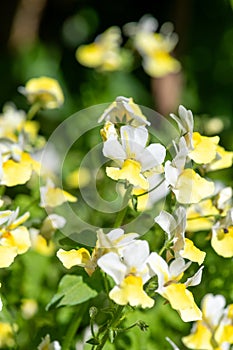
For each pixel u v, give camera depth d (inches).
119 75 42.2
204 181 21.6
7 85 44.8
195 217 23.0
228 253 22.5
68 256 21.1
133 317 24.1
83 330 24.2
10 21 46.5
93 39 47.9
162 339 24.6
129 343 23.8
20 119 28.7
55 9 49.2
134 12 48.1
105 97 36.4
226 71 46.1
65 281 22.6
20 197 26.2
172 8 46.6
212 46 46.6
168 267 21.1
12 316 24.9
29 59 45.6
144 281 20.7
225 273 25.1
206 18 46.9
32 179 26.7
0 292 24.7
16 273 26.3
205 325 22.8
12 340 24.1
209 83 45.8
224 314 22.8
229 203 23.2
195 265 24.1
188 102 44.4
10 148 23.2
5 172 22.6
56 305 22.5
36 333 24.6
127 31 38.4
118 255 20.8
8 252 21.5
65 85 45.1
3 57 45.7
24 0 46.3
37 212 25.7
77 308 24.5
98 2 48.3
